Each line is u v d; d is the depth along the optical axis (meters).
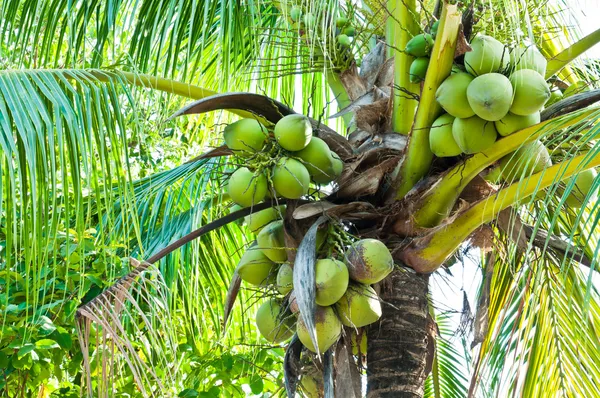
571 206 3.54
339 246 3.08
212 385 4.93
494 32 3.27
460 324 3.57
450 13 2.95
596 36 3.49
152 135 5.39
